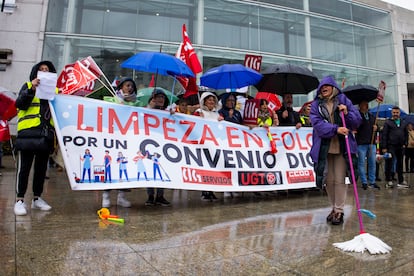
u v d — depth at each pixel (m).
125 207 4.23
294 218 3.71
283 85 6.64
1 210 3.75
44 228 3.01
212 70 5.48
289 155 5.38
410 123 8.22
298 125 5.66
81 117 3.95
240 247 2.59
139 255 2.35
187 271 2.07
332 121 3.49
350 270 2.13
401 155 6.96
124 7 13.09
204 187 4.36
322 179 3.40
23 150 3.53
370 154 6.70
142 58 4.17
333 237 2.91
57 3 12.63
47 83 3.54
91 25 12.71
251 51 14.30
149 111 4.47
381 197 5.45
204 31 13.78
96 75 5.07
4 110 5.56
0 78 11.95
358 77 16.44
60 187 5.91
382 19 17.84
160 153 4.26
